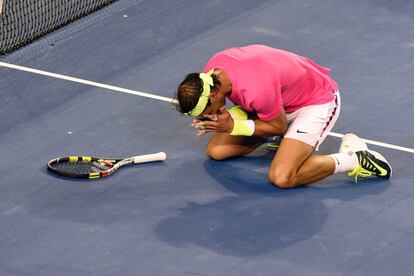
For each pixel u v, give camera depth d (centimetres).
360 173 3123
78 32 3922
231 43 3869
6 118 3400
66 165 3155
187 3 4128
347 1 4144
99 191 3067
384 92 3559
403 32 3950
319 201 3030
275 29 3959
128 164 3184
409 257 2816
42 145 3272
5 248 2827
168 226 2917
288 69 3008
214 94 2866
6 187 3073
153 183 3108
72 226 2912
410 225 2942
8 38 3853
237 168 3181
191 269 2752
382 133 3344
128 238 2869
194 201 3028
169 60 3756
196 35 3916
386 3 4138
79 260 2783
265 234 2891
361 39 3894
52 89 3572
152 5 4116
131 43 3859
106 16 4034
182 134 3344
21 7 4078
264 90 2922
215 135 3212
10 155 3222
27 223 2922
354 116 3428
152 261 2781
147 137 3325
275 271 2747
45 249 2822
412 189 3094
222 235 2886
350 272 2752
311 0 4141
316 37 3903
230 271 2744
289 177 3052
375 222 2950
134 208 2994
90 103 3494
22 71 3669
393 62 3747
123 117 3425
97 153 3241
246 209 2991
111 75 3659
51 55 3772
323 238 2878
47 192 3056
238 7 4106
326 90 3106
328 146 3294
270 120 2995
